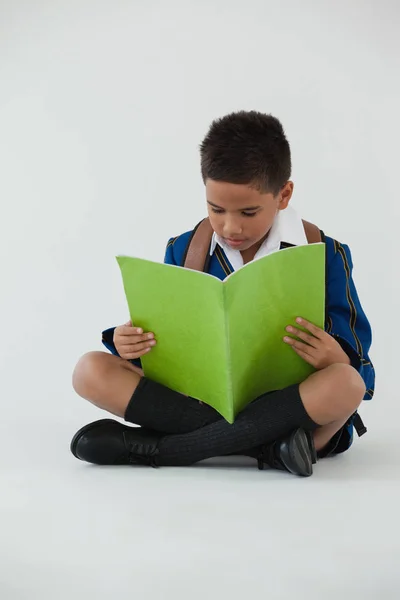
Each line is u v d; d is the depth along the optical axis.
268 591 1.59
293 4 4.35
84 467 2.42
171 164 4.35
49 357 3.96
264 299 2.18
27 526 1.91
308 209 4.23
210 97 4.39
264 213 2.34
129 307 2.29
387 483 2.23
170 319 2.24
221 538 1.82
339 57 4.32
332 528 1.87
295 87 4.34
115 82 4.45
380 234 4.18
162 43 4.45
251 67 4.38
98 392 2.39
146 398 2.37
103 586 1.62
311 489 2.17
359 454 2.62
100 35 4.47
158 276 2.19
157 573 1.66
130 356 2.33
